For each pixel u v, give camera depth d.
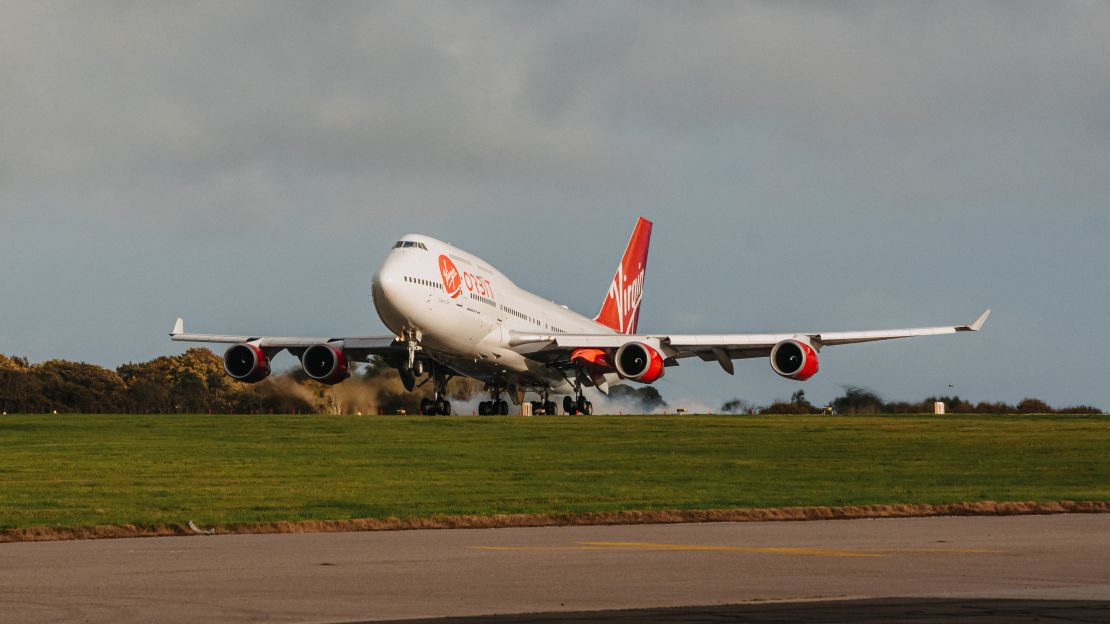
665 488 108.38
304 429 171.50
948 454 145.12
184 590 54.00
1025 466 131.88
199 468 122.19
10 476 113.69
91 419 189.25
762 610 48.34
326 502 95.19
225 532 78.94
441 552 67.44
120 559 64.50
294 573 59.25
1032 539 73.06
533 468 126.12
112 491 102.44
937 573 58.62
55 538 75.75
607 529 79.75
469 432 169.25
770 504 95.31
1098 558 64.06
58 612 48.47
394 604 50.34
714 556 65.44
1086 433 176.12
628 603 50.47
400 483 110.56
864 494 103.88
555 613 48.06
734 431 175.25
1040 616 46.16
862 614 47.00
